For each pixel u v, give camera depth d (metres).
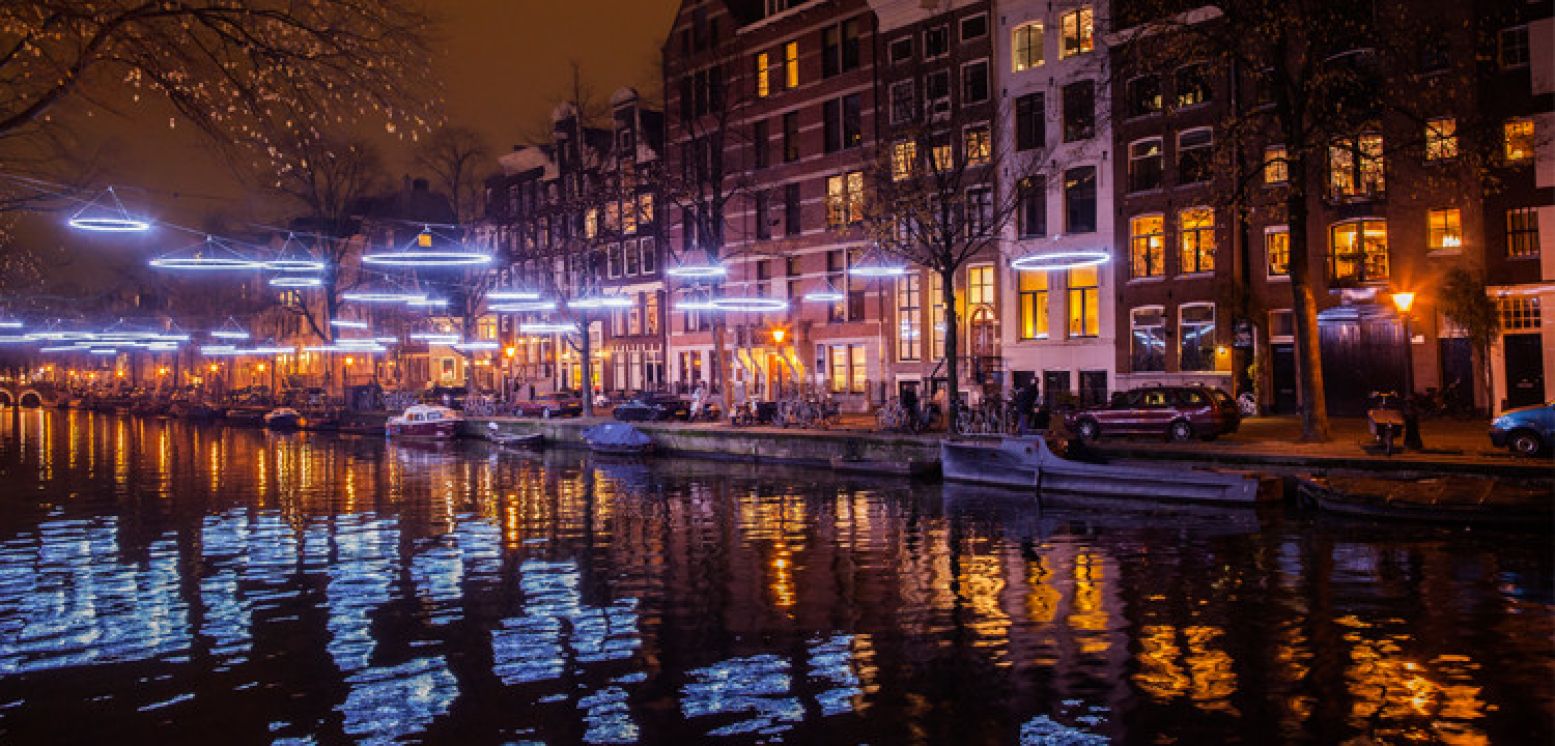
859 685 11.05
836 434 31.70
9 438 58.16
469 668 12.06
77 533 22.94
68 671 12.23
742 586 15.86
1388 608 13.21
